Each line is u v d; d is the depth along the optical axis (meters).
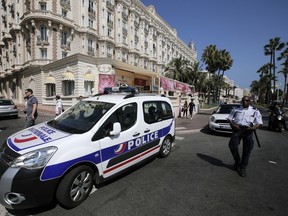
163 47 51.50
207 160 5.11
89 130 3.08
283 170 4.54
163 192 3.35
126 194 3.24
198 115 17.73
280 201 3.15
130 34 38.47
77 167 2.81
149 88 16.62
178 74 32.09
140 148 4.04
